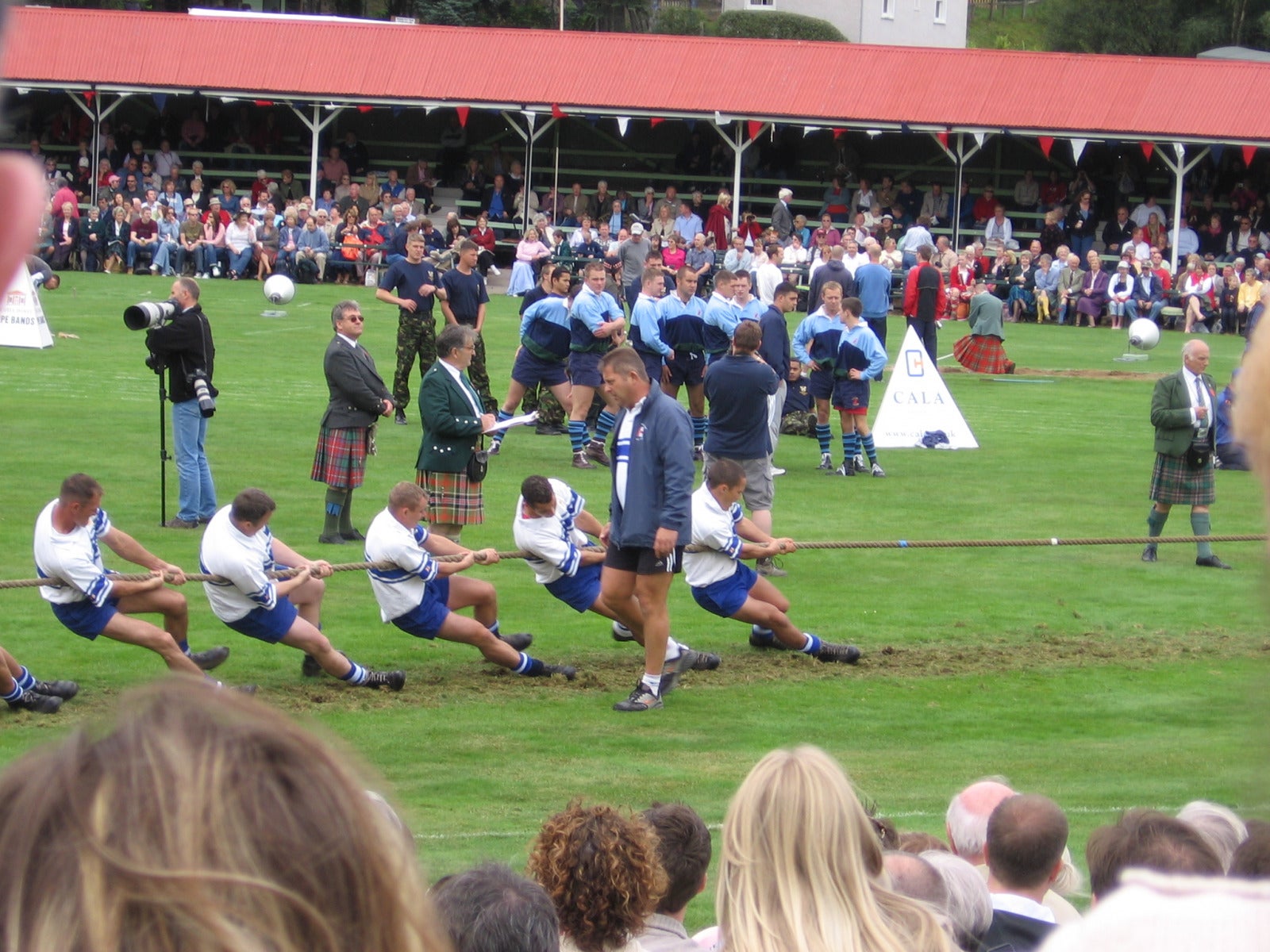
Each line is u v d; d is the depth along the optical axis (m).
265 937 1.76
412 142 73.06
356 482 22.30
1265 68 63.91
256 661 17.67
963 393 40.47
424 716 16.08
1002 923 7.37
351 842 1.84
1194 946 1.81
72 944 1.70
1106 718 16.58
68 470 26.39
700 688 17.56
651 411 16.23
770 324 28.20
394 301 31.38
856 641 19.44
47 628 18.42
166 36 66.62
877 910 5.54
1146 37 109.88
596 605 18.28
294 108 66.44
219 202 60.50
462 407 21.16
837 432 34.22
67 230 59.38
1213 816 8.12
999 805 7.79
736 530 18.42
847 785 5.80
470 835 12.03
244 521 15.95
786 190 60.97
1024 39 125.06
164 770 1.79
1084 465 31.16
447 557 17.39
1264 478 1.82
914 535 24.61
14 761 1.99
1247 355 1.86
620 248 53.69
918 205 66.62
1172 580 22.75
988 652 19.09
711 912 11.20
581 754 14.95
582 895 6.90
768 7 100.88
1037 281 58.59
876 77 65.12
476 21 97.38
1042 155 70.19
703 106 64.44
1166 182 68.12
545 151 71.88
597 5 100.56
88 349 40.31
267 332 45.38
